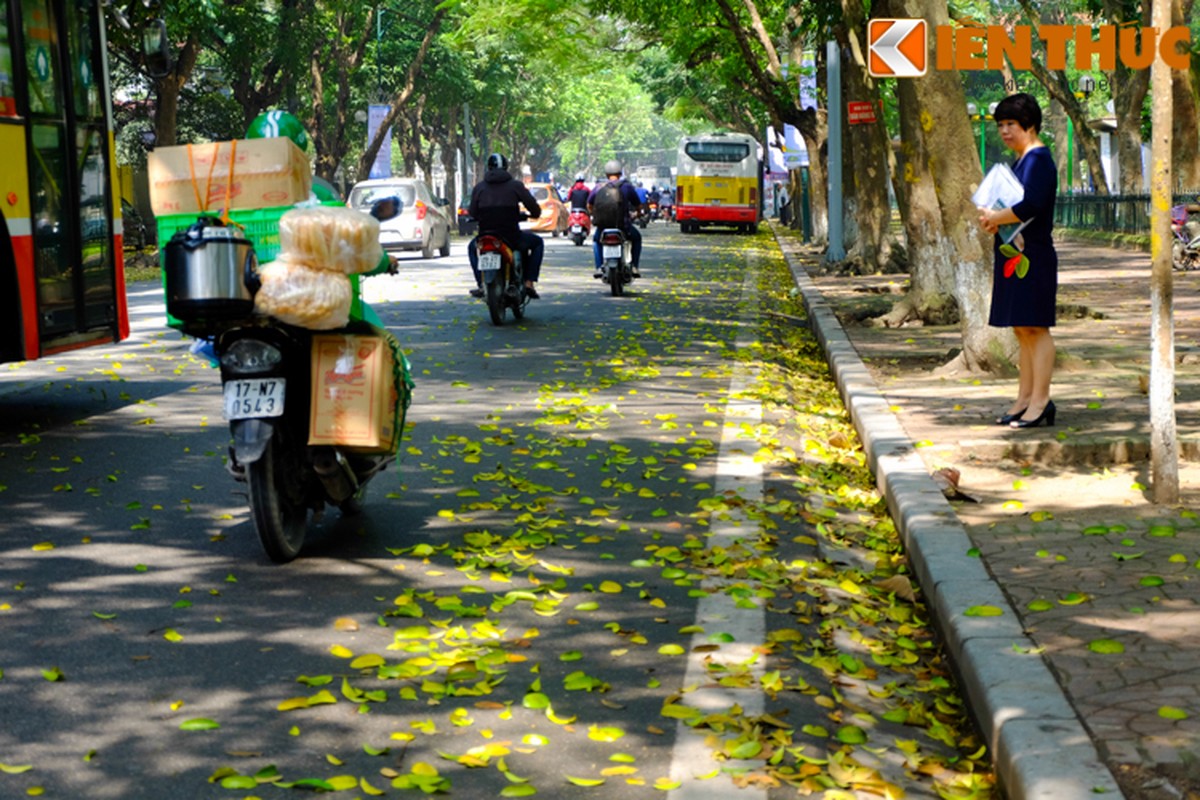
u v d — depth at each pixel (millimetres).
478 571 6094
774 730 4293
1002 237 8336
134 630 5312
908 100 14539
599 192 21047
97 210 10523
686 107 61312
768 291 22844
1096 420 8578
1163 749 3705
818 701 4582
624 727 4363
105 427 9664
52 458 8562
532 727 4359
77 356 13953
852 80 23094
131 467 8312
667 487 7812
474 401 10828
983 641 4629
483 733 4293
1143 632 4684
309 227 5828
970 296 11242
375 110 43688
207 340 6234
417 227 32344
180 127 48781
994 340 11195
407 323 16875
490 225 16344
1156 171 6410
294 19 37531
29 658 4988
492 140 83250
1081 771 3568
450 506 7359
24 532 6797
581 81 80438
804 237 39625
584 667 4906
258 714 4473
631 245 21641
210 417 10094
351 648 5125
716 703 4531
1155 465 6570
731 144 50875
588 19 33844
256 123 6438
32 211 9555
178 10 26484
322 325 5895
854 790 3906
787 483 7926
